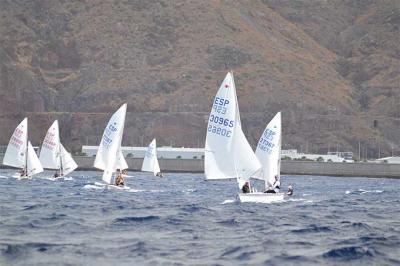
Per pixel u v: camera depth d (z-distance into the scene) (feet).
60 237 307.58
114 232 327.67
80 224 354.33
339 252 276.21
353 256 270.46
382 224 385.50
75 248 277.64
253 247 287.28
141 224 360.69
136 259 259.60
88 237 308.81
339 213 451.12
